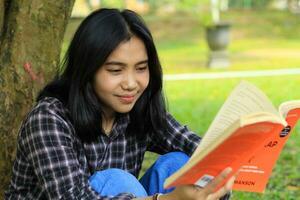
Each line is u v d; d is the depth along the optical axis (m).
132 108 2.98
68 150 2.71
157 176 2.93
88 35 2.64
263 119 2.09
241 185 2.76
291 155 6.49
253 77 13.48
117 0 19.75
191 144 3.14
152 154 6.64
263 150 2.63
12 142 3.56
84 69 2.69
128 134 3.02
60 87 2.83
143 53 2.71
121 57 2.64
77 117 2.75
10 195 2.93
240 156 2.28
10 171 3.55
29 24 3.65
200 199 2.36
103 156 2.93
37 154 2.68
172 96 11.18
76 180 2.65
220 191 2.40
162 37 22.78
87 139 2.83
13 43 3.62
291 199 5.07
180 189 2.40
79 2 21.28
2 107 3.56
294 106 2.61
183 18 24.91
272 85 12.24
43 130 2.69
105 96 2.73
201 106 9.97
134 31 2.67
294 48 19.34
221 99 10.75
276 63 15.88
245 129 2.08
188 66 15.89
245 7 27.23
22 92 3.61
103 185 2.73
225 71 14.71
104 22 2.64
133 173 3.12
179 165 2.93
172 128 3.15
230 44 20.62
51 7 3.69
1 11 3.62
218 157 2.21
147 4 27.52
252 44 20.53
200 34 22.83
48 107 2.74
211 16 15.95
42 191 2.83
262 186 2.76
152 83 2.96
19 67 3.61
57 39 3.75
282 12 26.22
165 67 14.87
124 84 2.69
